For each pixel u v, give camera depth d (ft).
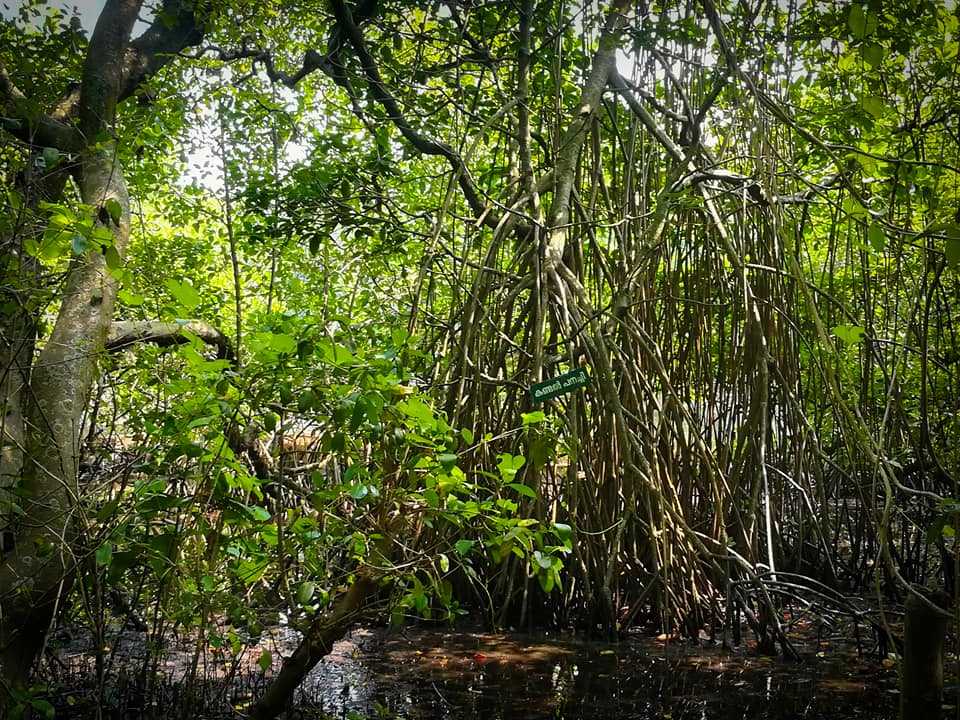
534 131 29.84
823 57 22.20
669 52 25.84
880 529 13.87
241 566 14.03
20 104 16.24
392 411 13.33
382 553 14.43
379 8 28.86
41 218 14.06
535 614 22.52
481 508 13.99
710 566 22.71
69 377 16.78
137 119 21.75
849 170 19.61
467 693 17.65
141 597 18.40
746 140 24.98
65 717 15.31
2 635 14.25
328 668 18.98
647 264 24.90
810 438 25.36
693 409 25.20
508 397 22.62
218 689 16.87
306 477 21.33
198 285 28.09
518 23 29.32
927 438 22.45
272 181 28.43
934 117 20.67
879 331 29.07
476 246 25.58
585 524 22.27
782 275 24.86
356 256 29.12
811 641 21.91
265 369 13.26
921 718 14.17
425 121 28.71
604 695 17.67
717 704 17.34
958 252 12.40
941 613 13.93
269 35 27.12
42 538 14.57
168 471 13.93
